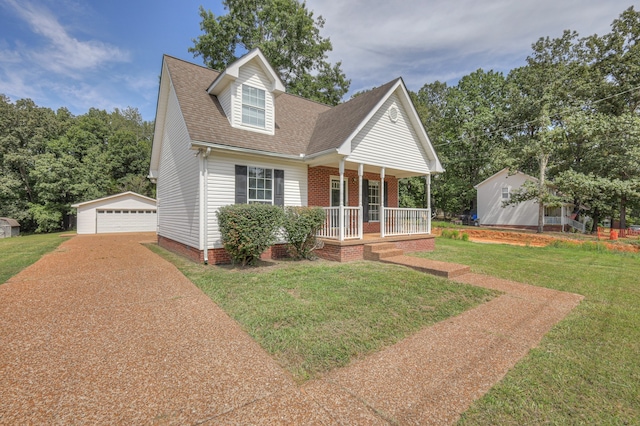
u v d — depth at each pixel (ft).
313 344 11.59
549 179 75.36
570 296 18.86
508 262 30.89
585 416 7.80
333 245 29.89
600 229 66.44
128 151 122.62
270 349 11.21
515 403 8.25
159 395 8.30
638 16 69.00
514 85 94.53
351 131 29.84
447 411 7.82
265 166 31.60
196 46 77.25
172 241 38.27
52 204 89.61
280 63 74.28
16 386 8.68
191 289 19.22
